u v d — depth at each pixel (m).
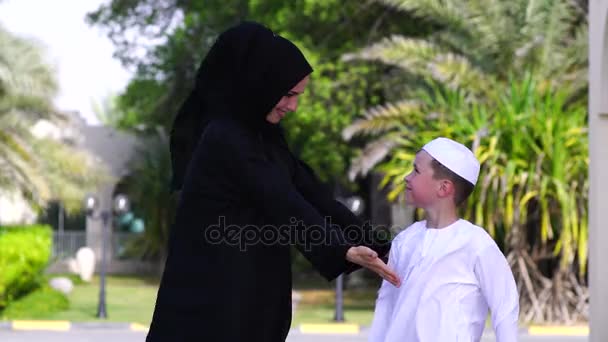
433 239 5.14
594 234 12.73
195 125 4.68
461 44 22.28
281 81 4.35
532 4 20.97
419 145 19.72
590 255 12.93
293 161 4.85
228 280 4.39
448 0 21.75
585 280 20.75
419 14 22.23
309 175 4.93
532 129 18.86
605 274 12.64
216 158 4.39
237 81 4.42
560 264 19.61
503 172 18.66
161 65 31.92
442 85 22.55
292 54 4.38
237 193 4.44
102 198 37.28
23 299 22.53
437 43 23.05
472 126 19.31
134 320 21.12
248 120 4.46
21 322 20.44
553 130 18.78
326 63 25.41
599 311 12.64
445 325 5.04
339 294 20.78
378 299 5.30
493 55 21.66
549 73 20.98
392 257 5.24
